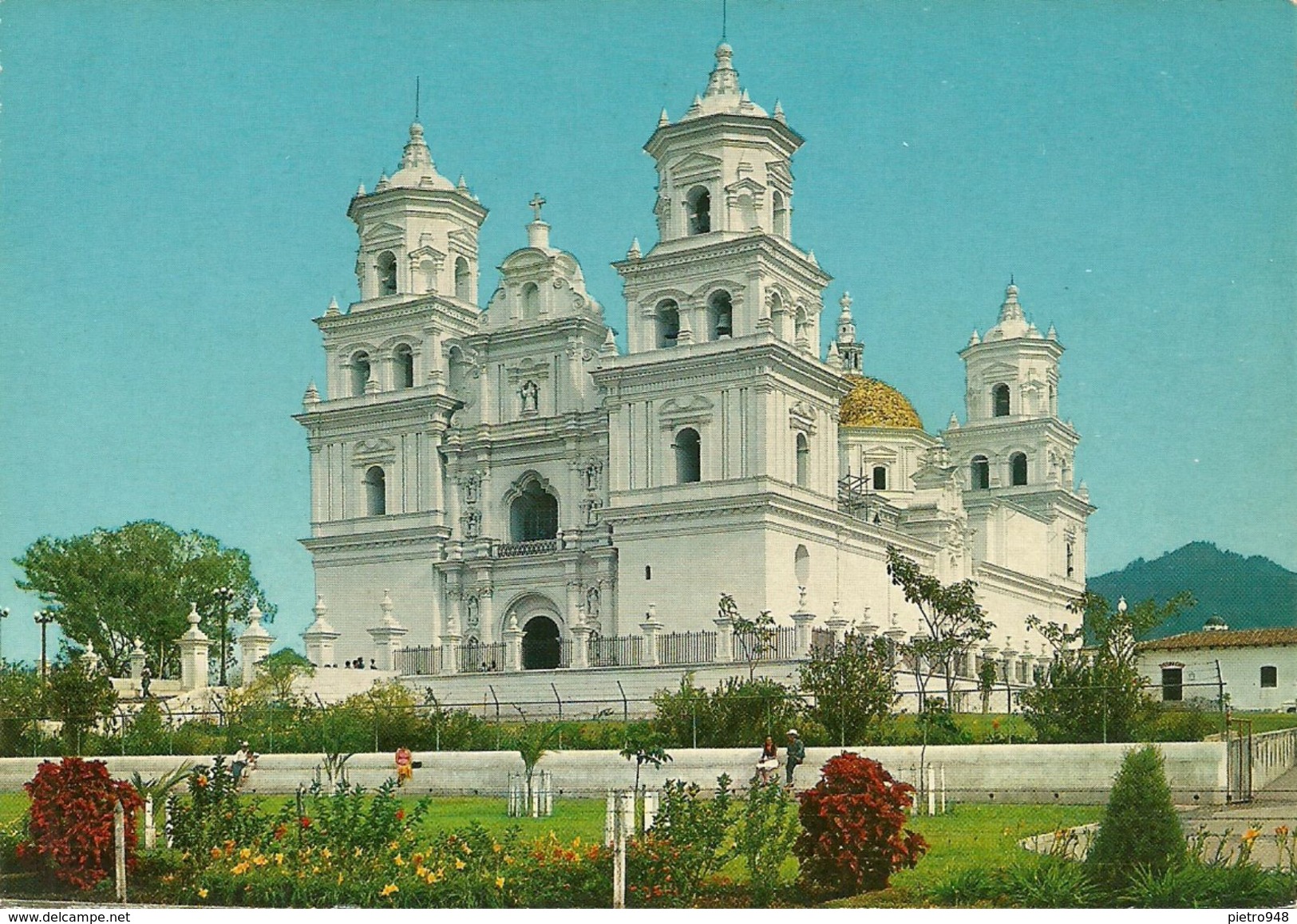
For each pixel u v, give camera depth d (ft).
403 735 174.19
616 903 85.81
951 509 314.55
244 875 90.68
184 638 248.11
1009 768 139.64
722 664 222.48
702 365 253.03
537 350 284.20
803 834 89.71
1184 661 251.39
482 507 284.41
